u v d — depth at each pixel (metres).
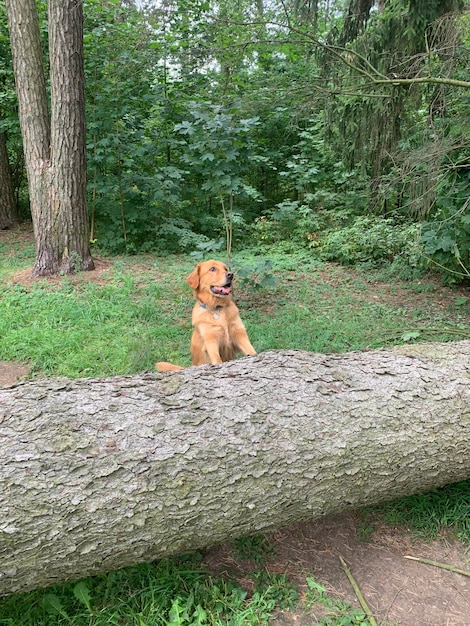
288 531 2.36
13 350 4.36
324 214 9.27
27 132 6.59
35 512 1.55
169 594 1.91
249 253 8.45
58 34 6.27
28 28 6.39
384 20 5.40
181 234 8.66
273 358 2.37
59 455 1.66
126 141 8.51
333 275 7.29
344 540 2.31
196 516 1.76
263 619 1.83
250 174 11.27
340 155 6.85
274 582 2.02
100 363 4.20
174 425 1.85
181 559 2.12
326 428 2.00
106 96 8.11
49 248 6.85
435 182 4.52
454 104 4.91
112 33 8.11
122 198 8.46
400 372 2.33
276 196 12.00
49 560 1.59
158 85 8.97
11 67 9.49
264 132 10.60
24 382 2.01
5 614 1.81
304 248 8.80
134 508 1.67
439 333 4.77
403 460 2.09
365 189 8.94
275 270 7.43
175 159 9.80
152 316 5.31
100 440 1.74
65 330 4.88
